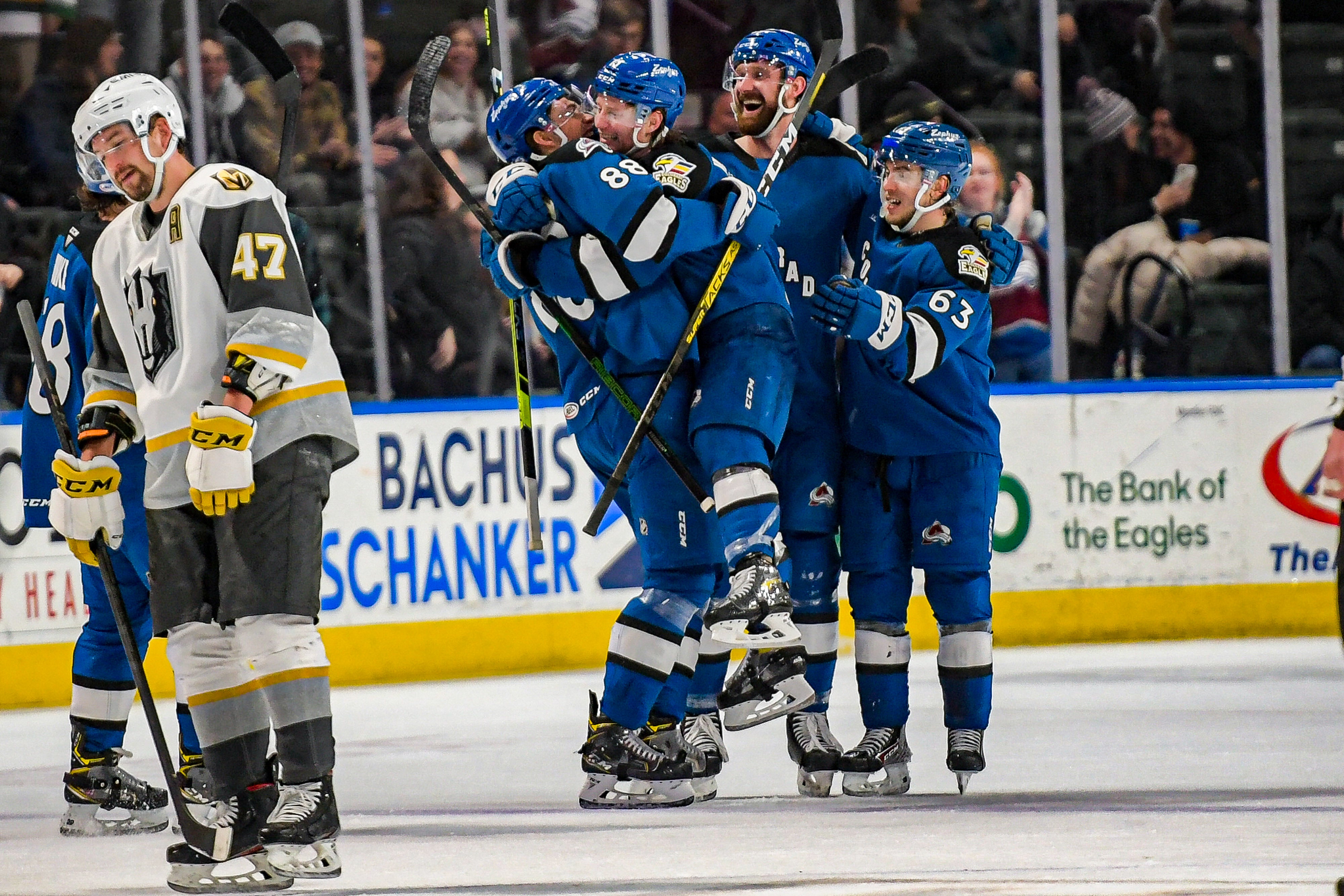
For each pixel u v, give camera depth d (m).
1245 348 29.56
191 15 26.84
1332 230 29.64
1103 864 11.16
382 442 25.16
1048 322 29.06
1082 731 18.16
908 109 28.97
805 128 15.70
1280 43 29.38
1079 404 27.00
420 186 27.42
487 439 25.66
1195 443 27.34
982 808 13.80
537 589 25.81
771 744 18.53
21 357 26.36
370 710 22.17
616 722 13.88
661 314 13.52
